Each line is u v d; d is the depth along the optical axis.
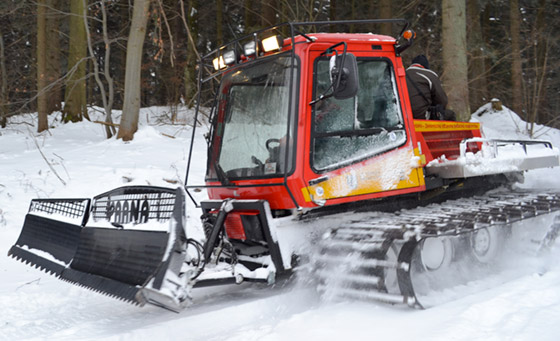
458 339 3.30
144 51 23.86
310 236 4.62
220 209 4.66
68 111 17.98
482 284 4.86
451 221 4.41
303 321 3.91
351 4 25.73
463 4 12.34
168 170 9.20
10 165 9.87
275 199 4.49
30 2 19.41
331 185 4.44
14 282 5.50
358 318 3.94
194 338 3.80
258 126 4.73
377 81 4.86
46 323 4.25
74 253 4.77
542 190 6.59
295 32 4.55
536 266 5.41
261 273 4.36
